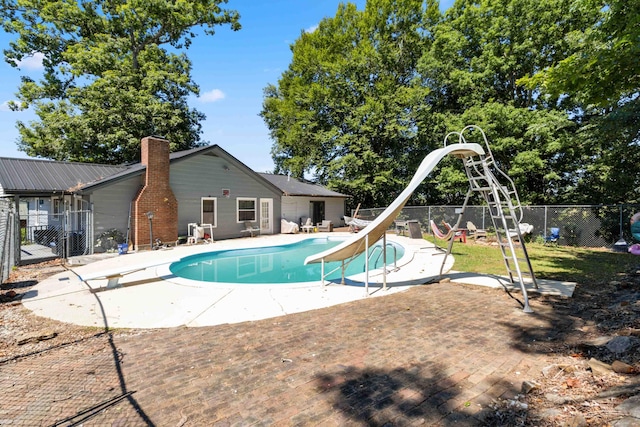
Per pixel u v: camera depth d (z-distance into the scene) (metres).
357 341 3.86
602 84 6.42
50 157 21.55
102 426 2.34
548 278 7.11
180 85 24.64
